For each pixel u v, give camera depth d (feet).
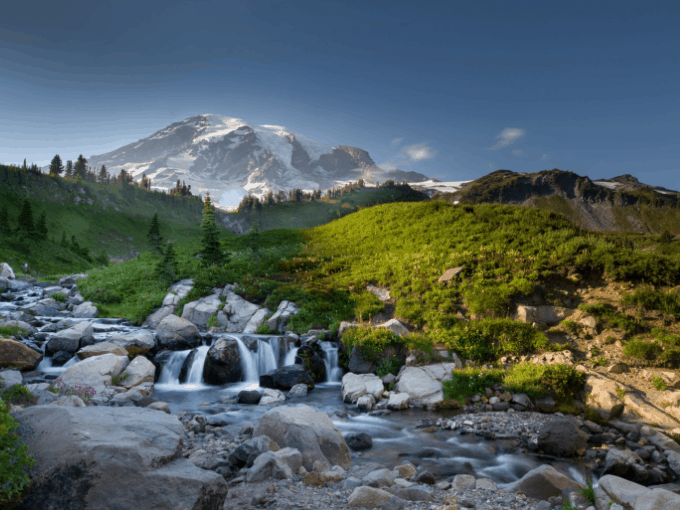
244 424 36.40
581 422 40.27
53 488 14.21
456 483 25.77
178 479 15.39
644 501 17.70
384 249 107.45
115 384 46.50
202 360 58.90
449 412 44.98
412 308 71.31
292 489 21.57
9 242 327.47
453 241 94.73
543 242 80.74
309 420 29.35
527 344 55.88
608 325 56.34
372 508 18.98
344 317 76.48
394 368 55.98
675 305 56.24
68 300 95.30
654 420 37.68
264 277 99.50
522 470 30.01
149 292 96.63
